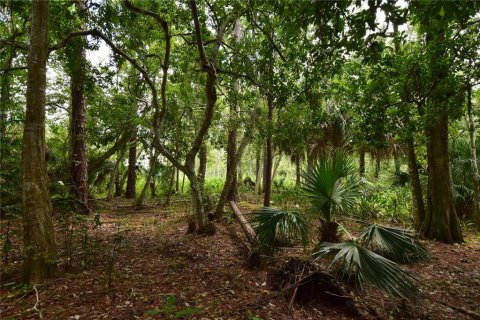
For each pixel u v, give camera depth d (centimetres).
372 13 267
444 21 301
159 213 1074
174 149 970
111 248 573
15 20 700
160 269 457
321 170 425
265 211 445
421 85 495
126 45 690
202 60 553
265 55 559
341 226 427
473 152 759
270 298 350
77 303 336
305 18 303
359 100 546
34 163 386
